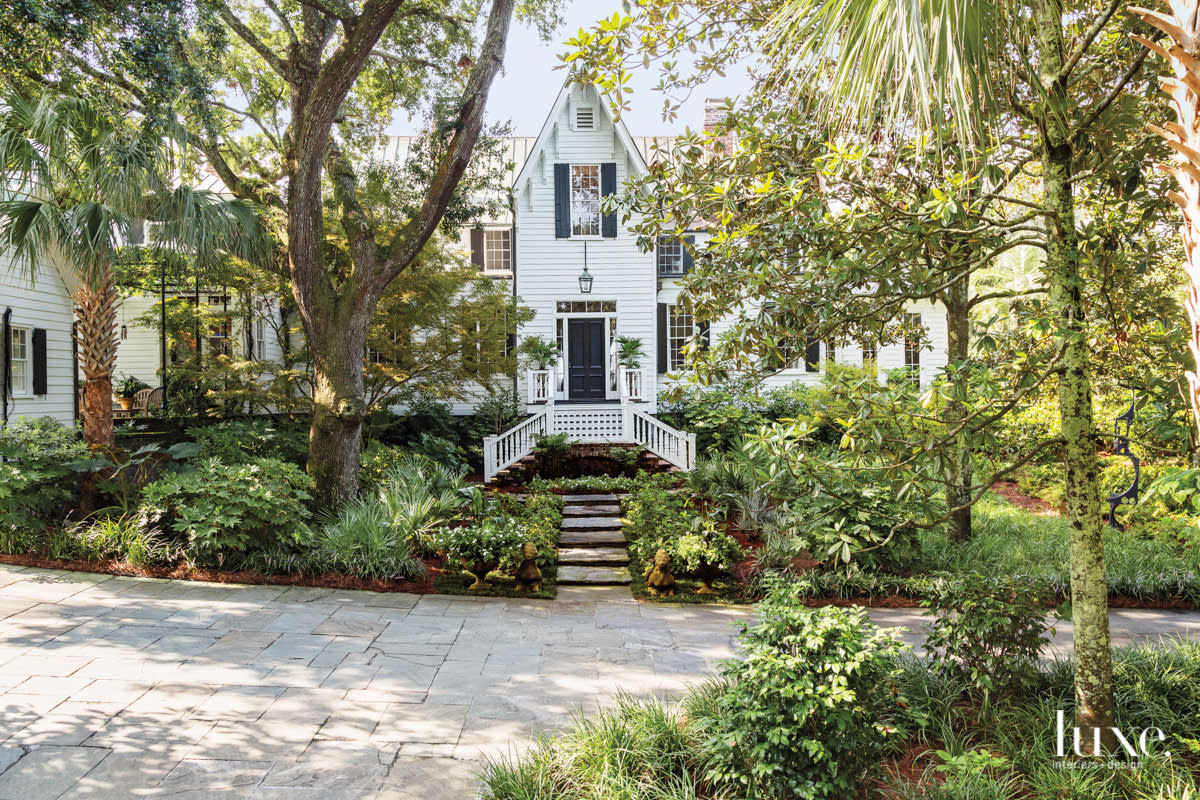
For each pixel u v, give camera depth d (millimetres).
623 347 17859
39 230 8055
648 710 4480
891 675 4066
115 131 8328
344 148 14727
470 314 15023
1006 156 5844
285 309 15648
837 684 3498
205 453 12289
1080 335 3580
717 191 5293
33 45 7906
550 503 11758
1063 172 3893
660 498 10789
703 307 5887
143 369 19422
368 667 5840
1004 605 4773
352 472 10617
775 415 15969
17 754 4211
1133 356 5551
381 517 9523
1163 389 4445
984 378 3895
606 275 18672
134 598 7246
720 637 6910
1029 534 10219
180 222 8719
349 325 10531
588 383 18906
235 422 14695
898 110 3422
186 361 15273
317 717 4883
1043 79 3889
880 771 3797
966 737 4395
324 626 6809
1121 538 9586
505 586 8609
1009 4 3391
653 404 18609
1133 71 3715
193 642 6168
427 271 14555
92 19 7926
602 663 6109
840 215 4777
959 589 5016
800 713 3434
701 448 16016
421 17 12547
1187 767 3865
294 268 10344
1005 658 4809
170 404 16078
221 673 5551
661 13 5723
